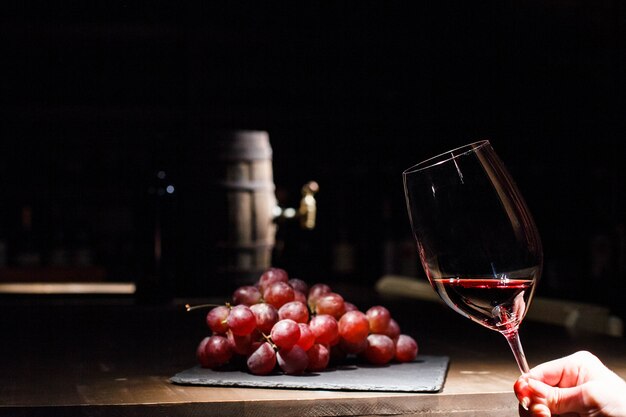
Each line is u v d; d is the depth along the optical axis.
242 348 1.01
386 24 3.05
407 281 2.71
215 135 2.26
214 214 2.25
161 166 2.26
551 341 1.41
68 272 2.88
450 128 3.27
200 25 2.85
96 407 0.85
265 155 2.32
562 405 0.82
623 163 3.21
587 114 3.29
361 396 0.88
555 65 3.28
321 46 3.06
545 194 3.38
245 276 2.26
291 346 0.99
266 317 1.00
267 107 3.08
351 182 3.41
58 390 0.94
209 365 1.04
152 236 2.19
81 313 1.87
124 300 2.20
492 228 0.77
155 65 3.08
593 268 3.27
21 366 1.12
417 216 0.80
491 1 3.16
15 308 1.98
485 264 0.77
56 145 3.29
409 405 0.89
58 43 3.00
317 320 1.03
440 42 3.13
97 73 3.08
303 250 3.40
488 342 1.39
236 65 3.11
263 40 2.92
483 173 0.78
